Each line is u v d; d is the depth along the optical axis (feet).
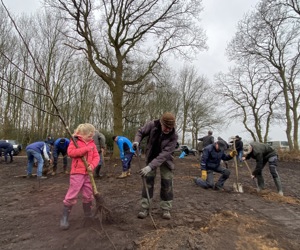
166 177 14.46
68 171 35.42
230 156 25.08
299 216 16.83
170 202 14.44
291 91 86.99
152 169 13.33
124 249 10.93
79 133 13.98
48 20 81.25
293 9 74.43
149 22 57.21
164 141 13.98
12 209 16.76
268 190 25.62
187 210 16.21
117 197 19.39
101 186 24.06
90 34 54.95
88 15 54.54
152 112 106.73
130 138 95.20
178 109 137.69
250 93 108.47
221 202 18.93
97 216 14.12
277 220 15.81
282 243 12.32
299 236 13.35
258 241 12.32
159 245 11.01
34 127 95.91
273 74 87.40
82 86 97.09
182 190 22.75
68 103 94.07
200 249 10.84
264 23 79.41
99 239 11.73
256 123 107.86
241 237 12.57
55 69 86.02
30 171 30.78
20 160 56.80
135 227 13.03
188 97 140.87
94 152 14.08
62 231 12.82
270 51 84.48
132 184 25.18
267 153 24.62
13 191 22.70
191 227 13.30
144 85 69.10
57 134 94.07
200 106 142.92
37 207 17.13
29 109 93.91
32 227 13.44
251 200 20.29
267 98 96.27
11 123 92.02
